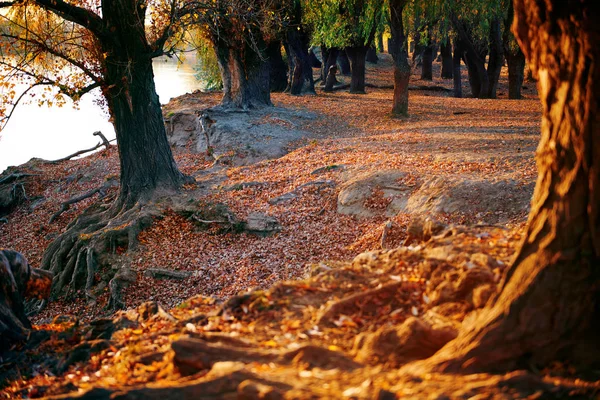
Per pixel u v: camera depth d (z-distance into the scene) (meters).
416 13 36.38
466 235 8.68
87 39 23.11
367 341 5.91
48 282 11.38
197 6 23.14
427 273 7.65
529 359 5.14
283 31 39.34
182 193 24.08
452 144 24.94
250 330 6.99
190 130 34.38
